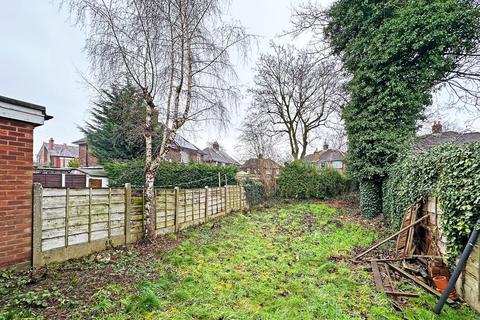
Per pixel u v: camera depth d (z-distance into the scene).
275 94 19.45
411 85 9.27
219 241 7.07
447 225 4.35
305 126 19.94
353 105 10.42
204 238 7.32
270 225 9.65
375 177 10.02
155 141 8.09
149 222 6.47
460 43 8.89
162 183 14.48
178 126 6.66
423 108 10.05
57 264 4.40
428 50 8.80
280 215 11.74
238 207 13.48
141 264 4.80
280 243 7.01
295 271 4.94
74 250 4.86
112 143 15.30
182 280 4.23
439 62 8.70
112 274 4.19
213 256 5.66
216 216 11.00
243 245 6.74
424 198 5.77
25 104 4.02
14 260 3.89
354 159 10.52
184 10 6.37
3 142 3.79
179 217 8.22
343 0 10.61
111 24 5.96
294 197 16.67
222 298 3.71
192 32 6.55
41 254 4.26
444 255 4.63
